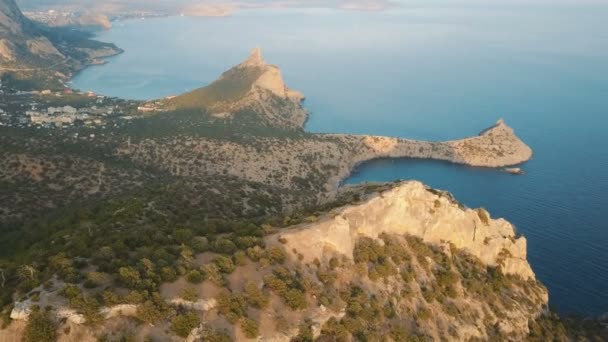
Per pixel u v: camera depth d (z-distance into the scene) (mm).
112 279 70250
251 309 73625
